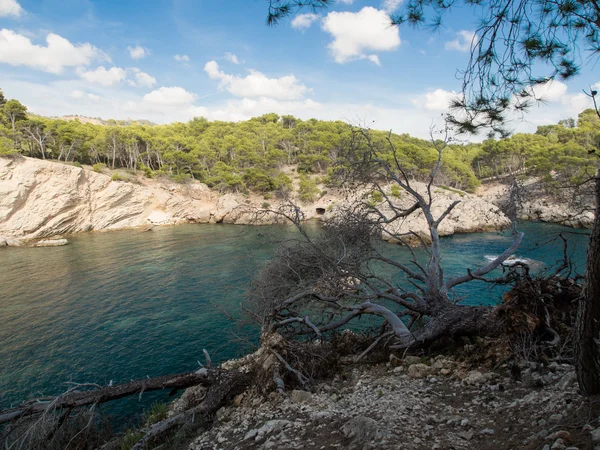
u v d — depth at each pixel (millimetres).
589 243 4453
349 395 7887
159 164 91000
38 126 69438
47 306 26844
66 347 20156
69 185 60031
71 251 46531
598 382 4625
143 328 22312
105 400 9008
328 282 11062
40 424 8430
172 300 27125
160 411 10891
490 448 4574
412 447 4863
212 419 8656
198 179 86875
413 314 12172
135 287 30719
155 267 37125
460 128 6180
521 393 6312
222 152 92812
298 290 11422
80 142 75312
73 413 9742
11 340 21234
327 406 7422
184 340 20297
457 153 77500
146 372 17234
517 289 8977
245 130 115812
